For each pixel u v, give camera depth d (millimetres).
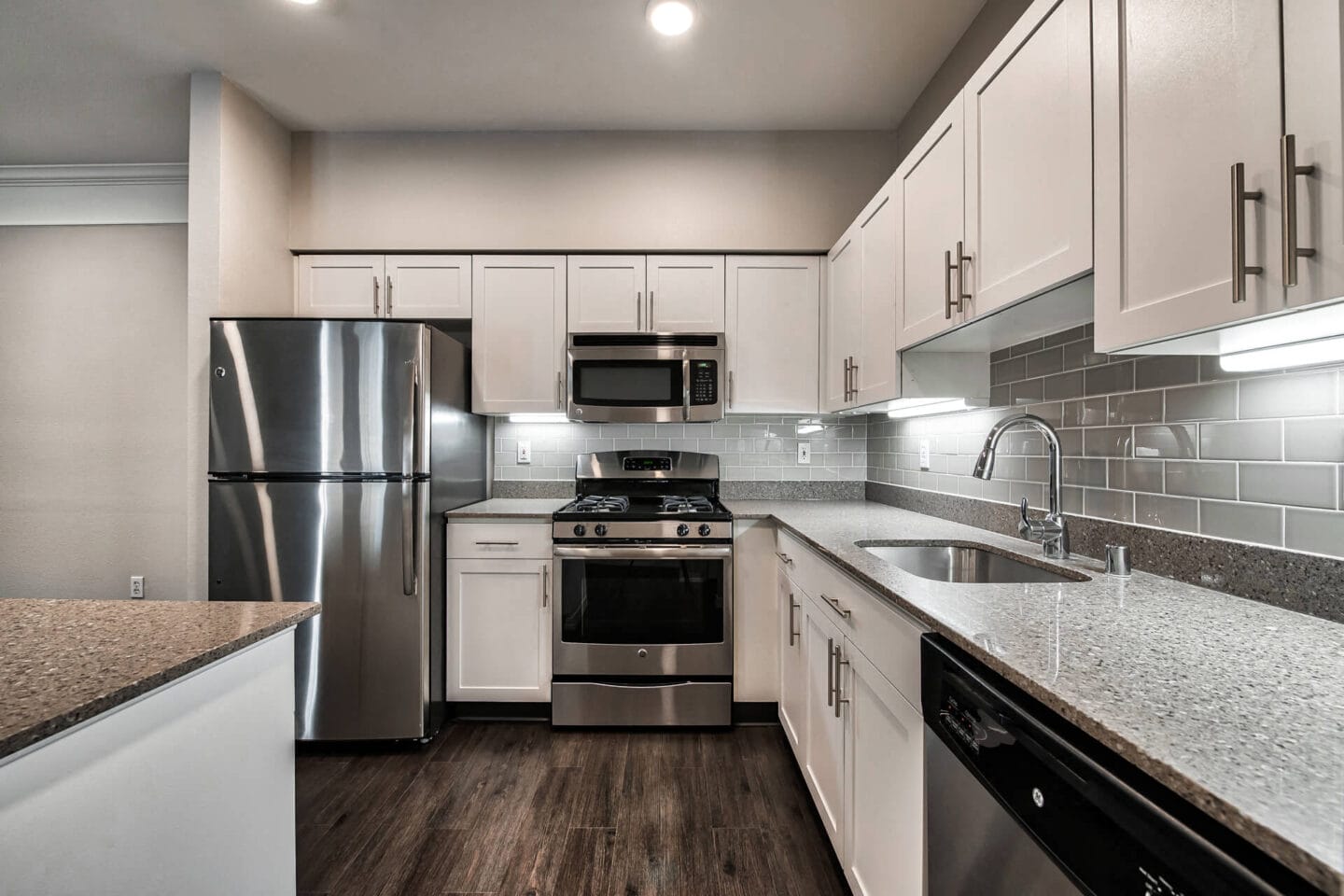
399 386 2076
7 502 3021
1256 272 641
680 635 2246
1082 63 945
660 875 1477
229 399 2057
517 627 2289
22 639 842
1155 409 1190
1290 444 927
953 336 1516
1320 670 684
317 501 2061
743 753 2064
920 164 1568
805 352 2549
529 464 2842
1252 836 406
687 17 1892
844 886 1435
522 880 1460
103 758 670
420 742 2117
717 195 2645
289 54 2090
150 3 1835
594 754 2062
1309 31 587
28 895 595
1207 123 713
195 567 2145
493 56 2105
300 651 2076
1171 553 1141
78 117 2482
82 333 3010
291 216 2605
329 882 1454
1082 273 947
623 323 2539
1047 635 811
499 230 2645
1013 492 1680
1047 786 618
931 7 1857
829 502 2740
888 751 1093
